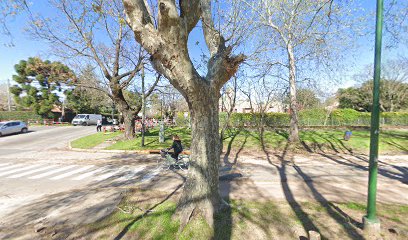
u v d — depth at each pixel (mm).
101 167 10250
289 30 12984
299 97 25500
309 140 15391
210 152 4602
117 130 25781
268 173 8789
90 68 16922
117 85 16500
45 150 15188
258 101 16938
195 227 4121
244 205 5402
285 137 16375
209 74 4645
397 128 24516
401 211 5023
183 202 4484
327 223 4496
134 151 13844
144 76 15492
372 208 4129
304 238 3977
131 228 4457
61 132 26797
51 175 8945
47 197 6469
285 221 4590
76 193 6750
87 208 5566
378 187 6988
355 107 37875
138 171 9398
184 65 3727
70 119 46562
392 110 33375
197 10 3680
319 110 28469
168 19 3223
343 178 8047
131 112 17828
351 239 3930
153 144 15461
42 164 11016
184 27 3471
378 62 4090
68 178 8500
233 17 6305
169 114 36969
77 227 4645
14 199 6363
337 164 10492
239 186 7074
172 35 3400
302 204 5500
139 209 5305
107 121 47375
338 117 27875
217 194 4902
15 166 10625
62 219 5020
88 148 15102
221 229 4266
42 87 40250
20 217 5188
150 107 45938
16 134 24797
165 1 3107
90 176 8758
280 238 4000
